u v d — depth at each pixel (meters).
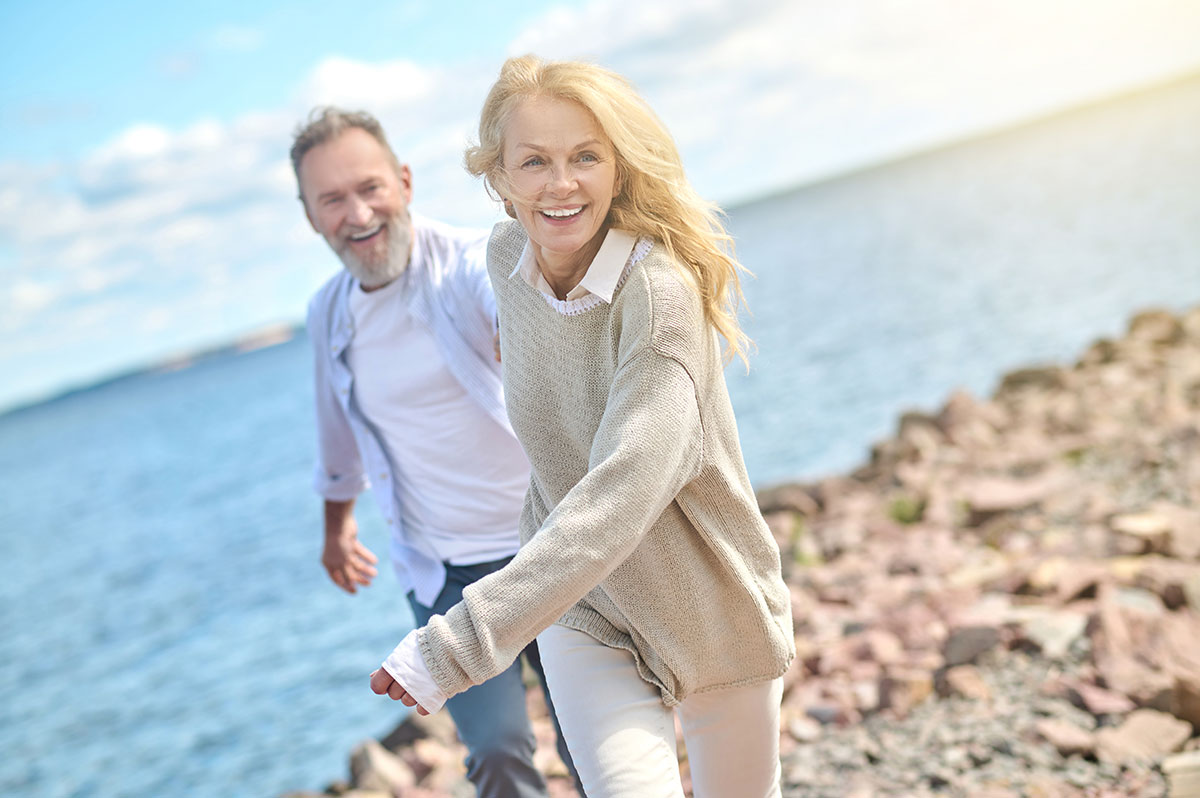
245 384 115.12
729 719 2.14
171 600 16.25
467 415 2.78
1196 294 19.56
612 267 1.96
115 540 26.73
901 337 23.92
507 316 2.15
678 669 2.03
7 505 46.97
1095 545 5.27
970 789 3.30
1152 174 61.19
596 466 1.83
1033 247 38.56
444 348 2.76
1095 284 24.44
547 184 1.90
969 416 10.09
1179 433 7.21
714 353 2.01
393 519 2.88
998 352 18.80
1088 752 3.35
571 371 2.03
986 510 6.80
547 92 1.89
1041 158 137.75
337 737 7.73
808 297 42.09
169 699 10.41
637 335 1.89
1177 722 3.38
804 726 4.02
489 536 2.79
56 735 10.34
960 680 3.98
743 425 17.25
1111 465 7.33
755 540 2.07
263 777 7.39
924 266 43.28
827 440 14.59
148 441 66.56
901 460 9.55
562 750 2.71
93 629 15.74
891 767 3.58
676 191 1.95
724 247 2.02
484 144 1.97
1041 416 9.77
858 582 6.04
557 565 1.76
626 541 1.79
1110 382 10.47
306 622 11.67
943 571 5.93
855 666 4.50
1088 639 4.02
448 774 4.50
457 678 1.74
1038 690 3.82
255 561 17.75
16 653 15.50
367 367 2.85
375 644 9.82
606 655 2.03
